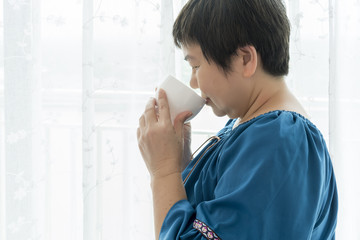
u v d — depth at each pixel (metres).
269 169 0.57
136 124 1.30
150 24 1.26
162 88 0.77
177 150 0.72
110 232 1.31
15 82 1.31
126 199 1.31
